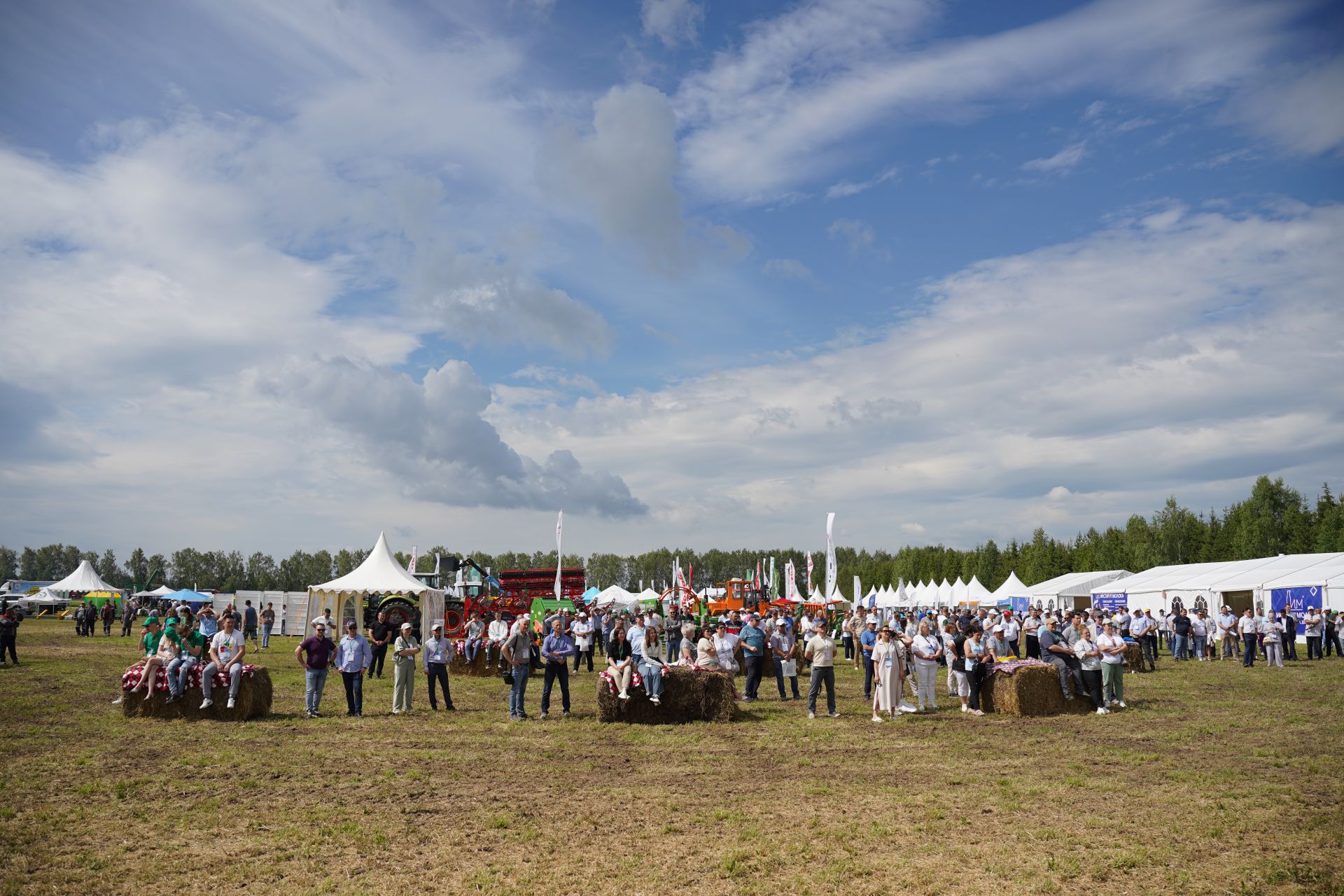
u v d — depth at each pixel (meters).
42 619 57.22
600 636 23.95
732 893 5.91
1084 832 7.29
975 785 9.08
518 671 13.92
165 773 9.59
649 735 12.48
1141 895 5.82
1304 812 7.79
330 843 7.02
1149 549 66.12
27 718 13.41
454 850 6.85
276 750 11.02
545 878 6.19
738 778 9.51
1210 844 6.89
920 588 55.44
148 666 13.58
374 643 20.53
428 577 32.78
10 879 6.06
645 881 6.14
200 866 6.41
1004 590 50.97
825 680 14.47
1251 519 61.84
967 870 6.34
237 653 13.80
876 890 5.97
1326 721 13.21
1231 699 16.22
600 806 8.22
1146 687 18.56
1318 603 30.58
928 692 15.27
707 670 13.95
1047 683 14.46
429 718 14.25
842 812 8.01
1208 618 27.86
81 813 7.84
